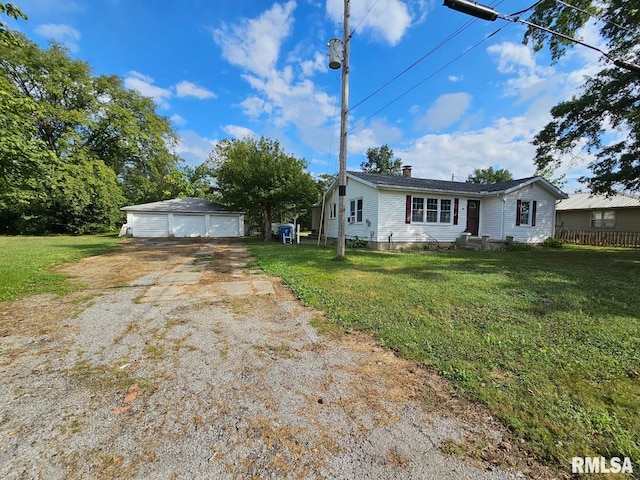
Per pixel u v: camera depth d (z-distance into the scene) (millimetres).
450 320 3586
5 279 5613
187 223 20344
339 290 4969
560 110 10727
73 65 19562
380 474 1450
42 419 1850
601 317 3678
